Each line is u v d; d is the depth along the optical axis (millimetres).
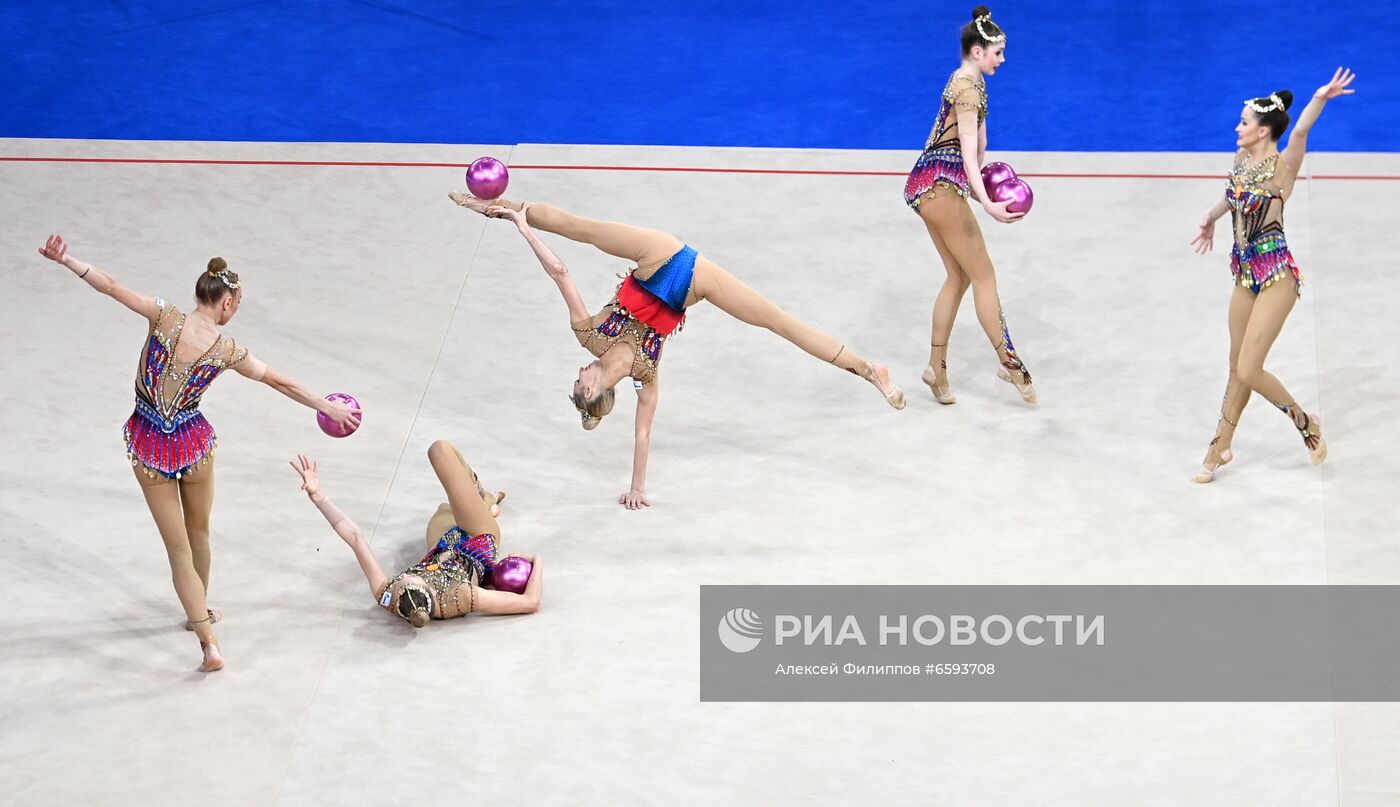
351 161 44500
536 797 24109
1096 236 39969
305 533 30531
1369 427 32188
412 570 27891
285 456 32750
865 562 29344
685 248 28859
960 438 33062
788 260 39469
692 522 30672
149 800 24109
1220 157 43094
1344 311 35594
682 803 23922
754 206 41875
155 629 28031
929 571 29031
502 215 28797
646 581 29078
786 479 31922
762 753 24984
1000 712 25781
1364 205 39531
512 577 28219
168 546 25844
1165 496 30906
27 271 39312
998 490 31297
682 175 43406
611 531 30469
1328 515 29969
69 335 36906
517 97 48000
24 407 34250
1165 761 24562
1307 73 46750
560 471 32344
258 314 37344
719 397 34781
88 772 24672
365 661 27203
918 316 37375
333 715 25906
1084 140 44219
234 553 29922
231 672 26922
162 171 44000
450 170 44000
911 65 49031
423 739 25344
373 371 35438
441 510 29984
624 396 35125
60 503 31344
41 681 26703
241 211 42062
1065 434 33000
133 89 48719
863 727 25531
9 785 24391
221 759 24953
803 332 29641
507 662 27094
